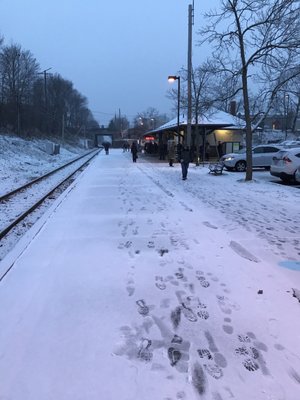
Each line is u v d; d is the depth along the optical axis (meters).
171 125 35.09
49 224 8.16
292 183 16.59
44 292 4.65
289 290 4.70
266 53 16.14
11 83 63.12
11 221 9.57
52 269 5.42
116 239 6.93
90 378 3.08
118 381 3.04
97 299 4.46
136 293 4.62
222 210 9.62
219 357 3.36
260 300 4.42
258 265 5.54
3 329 3.81
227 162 22.91
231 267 5.46
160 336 3.69
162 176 19.12
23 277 5.12
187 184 15.50
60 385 2.99
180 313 4.13
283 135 70.44
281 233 7.29
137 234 7.27
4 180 20.03
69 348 3.48
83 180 17.42
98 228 7.76
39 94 77.50
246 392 2.93
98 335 3.70
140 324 3.90
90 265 5.58
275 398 2.87
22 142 43.84
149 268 5.43
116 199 11.47
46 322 3.94
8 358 3.33
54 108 92.69
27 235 7.26
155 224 8.06
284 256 5.94
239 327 3.85
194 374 3.13
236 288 4.75
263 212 9.38
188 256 5.94
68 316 4.07
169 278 5.07
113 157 44.34
